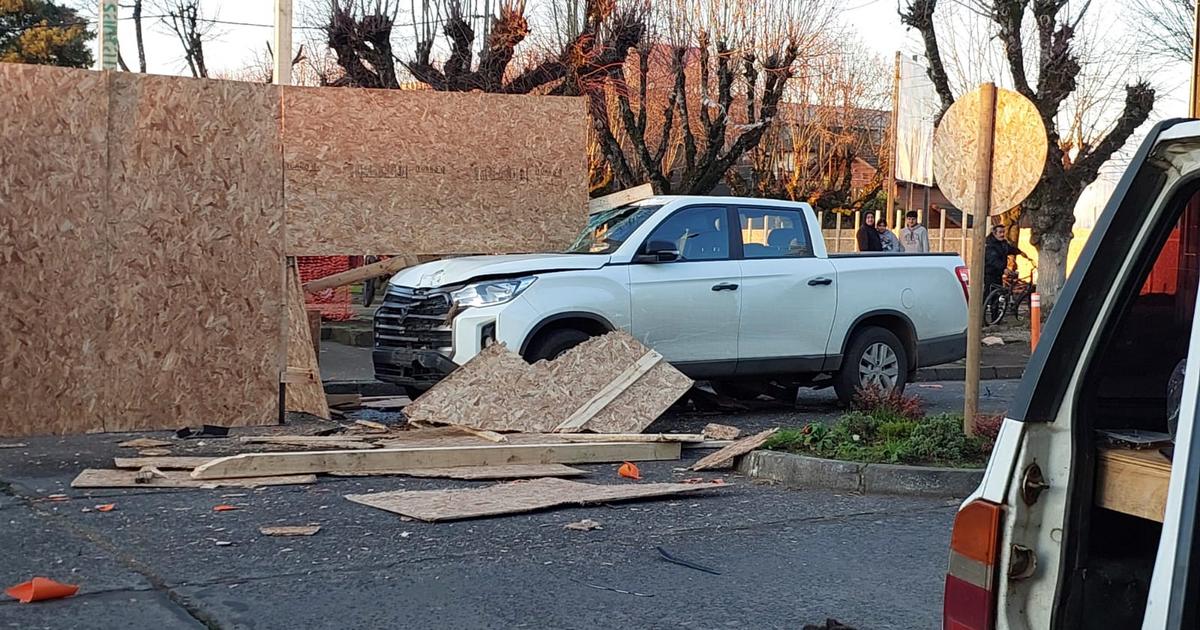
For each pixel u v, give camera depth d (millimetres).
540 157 11172
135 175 10008
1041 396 2775
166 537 6410
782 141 35344
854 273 11953
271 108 10406
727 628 5164
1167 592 2318
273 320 10414
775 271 11500
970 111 8477
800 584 5836
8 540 6273
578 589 5668
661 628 5148
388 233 10719
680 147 27766
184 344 10156
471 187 10969
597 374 10008
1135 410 2832
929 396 14219
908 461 8133
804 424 11180
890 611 5438
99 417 9914
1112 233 2721
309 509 7145
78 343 9852
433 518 6852
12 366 9672
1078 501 2734
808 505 7559
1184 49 24844
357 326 19578
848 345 11938
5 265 9648
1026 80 23453
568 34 21688
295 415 10906
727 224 11484
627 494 7570
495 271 10453
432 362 10453
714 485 8055
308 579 5707
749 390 12648
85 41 37938
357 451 8367
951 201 8633
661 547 6461
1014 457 2770
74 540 6301
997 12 23203
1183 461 2336
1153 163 2664
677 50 22969
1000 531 2770
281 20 15164
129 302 9992
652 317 10859
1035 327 11125
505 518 7023
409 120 10797
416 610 5293
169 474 7977
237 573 5773
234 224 10297
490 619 5207
